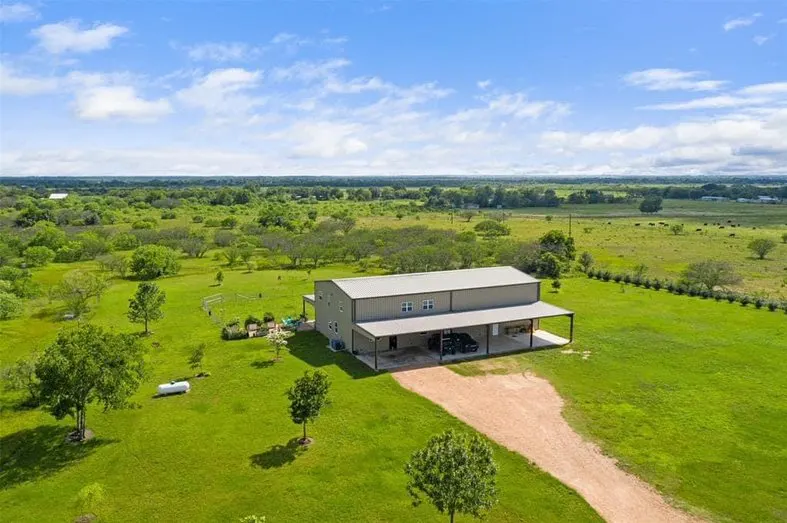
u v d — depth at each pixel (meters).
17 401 35.59
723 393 36.34
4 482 26.70
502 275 51.88
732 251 100.88
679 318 55.28
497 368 41.19
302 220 142.50
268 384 38.12
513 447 29.44
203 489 25.91
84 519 23.77
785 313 57.00
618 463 27.89
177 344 47.47
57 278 76.44
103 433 31.41
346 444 29.81
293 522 23.41
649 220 167.25
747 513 23.95
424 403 34.88
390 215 172.88
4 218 131.50
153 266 79.75
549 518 23.62
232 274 82.31
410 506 24.41
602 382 38.34
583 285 72.31
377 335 41.09
